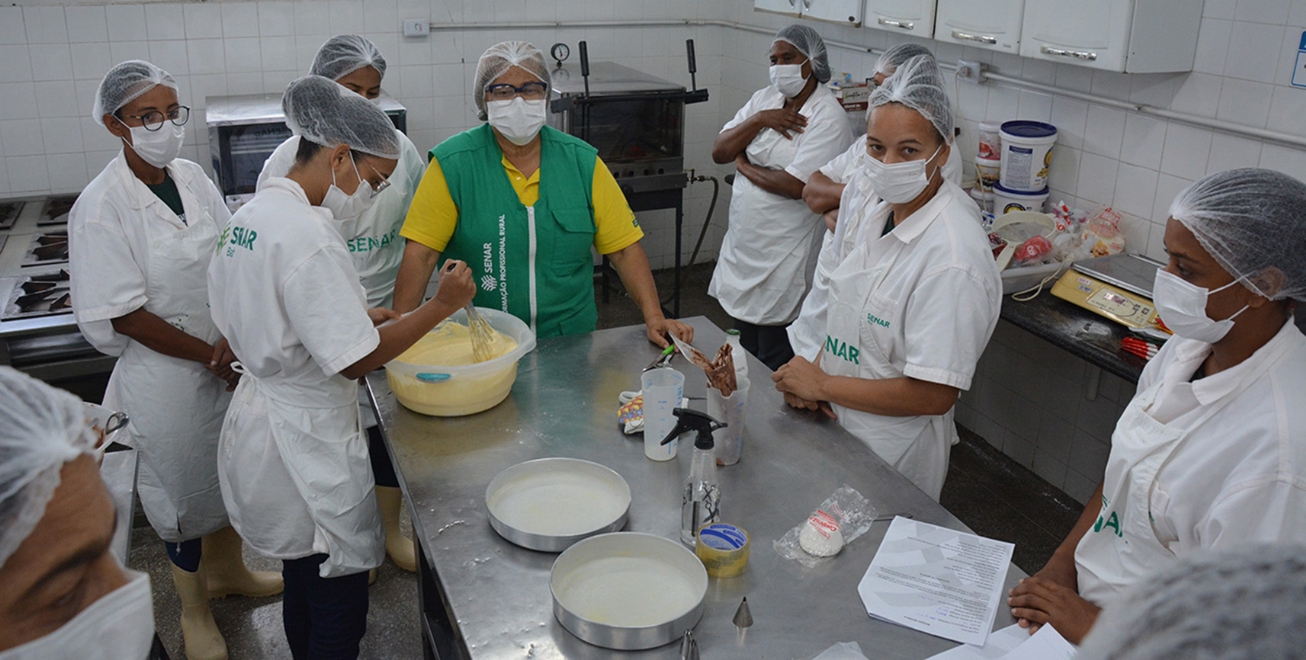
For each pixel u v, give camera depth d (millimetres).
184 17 3787
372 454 2549
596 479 1673
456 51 4332
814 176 2973
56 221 3537
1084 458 3125
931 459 1979
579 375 2143
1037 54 2705
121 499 1638
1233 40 2430
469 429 1891
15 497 581
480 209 2236
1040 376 3240
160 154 2059
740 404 1698
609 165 4008
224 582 2609
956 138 3445
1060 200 3047
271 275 1624
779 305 3465
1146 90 2693
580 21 4547
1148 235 2758
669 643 1276
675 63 4840
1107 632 432
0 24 3521
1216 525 1173
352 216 1834
